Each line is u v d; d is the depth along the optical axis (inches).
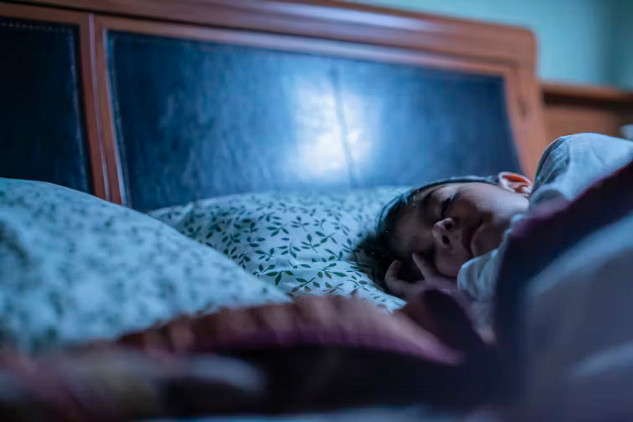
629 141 30.5
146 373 16.8
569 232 22.8
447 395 18.2
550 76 88.3
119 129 51.3
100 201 30.2
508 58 71.7
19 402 15.5
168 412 16.8
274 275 33.4
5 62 47.8
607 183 24.2
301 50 60.4
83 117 50.0
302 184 57.2
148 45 53.7
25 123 47.8
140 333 19.4
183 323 19.6
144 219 28.6
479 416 17.4
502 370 19.1
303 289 31.7
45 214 26.6
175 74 54.3
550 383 17.9
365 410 17.6
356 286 32.7
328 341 18.3
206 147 54.2
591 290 19.4
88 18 51.4
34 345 19.4
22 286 21.6
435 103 66.0
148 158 51.8
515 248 22.1
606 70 93.2
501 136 69.2
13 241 23.8
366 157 60.9
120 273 23.2
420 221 36.3
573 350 18.6
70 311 20.9
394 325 19.9
